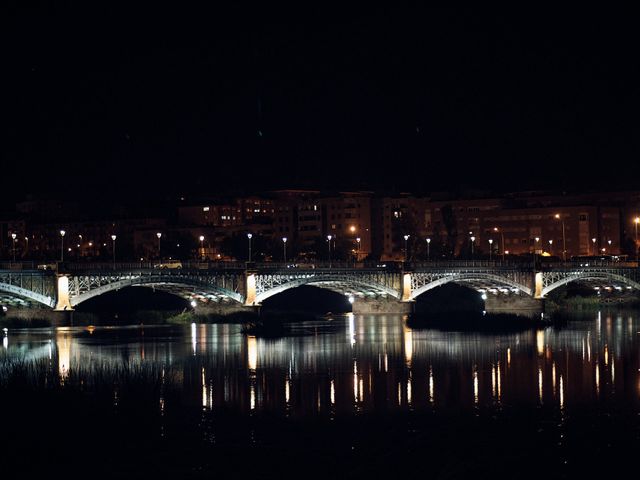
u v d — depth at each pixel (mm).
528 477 83250
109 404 103250
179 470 84188
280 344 163500
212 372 129500
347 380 124438
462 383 122562
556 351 154375
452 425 98812
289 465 85750
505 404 108812
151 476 82875
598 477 83375
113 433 93688
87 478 82375
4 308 198250
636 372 131375
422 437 94312
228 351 151875
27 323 192000
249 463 86125
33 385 107750
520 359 144625
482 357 147000
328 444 91750
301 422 99812
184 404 106750
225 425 98062
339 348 157625
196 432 95062
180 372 128625
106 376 118812
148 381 116000
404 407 107250
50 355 143250
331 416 102562
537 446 91438
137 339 169375
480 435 95000
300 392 115625
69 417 97438
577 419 101375
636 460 87562
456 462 86812
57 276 188750
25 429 93375
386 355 148625
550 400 111062
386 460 87250
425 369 134125
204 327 196250
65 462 85875
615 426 98500
